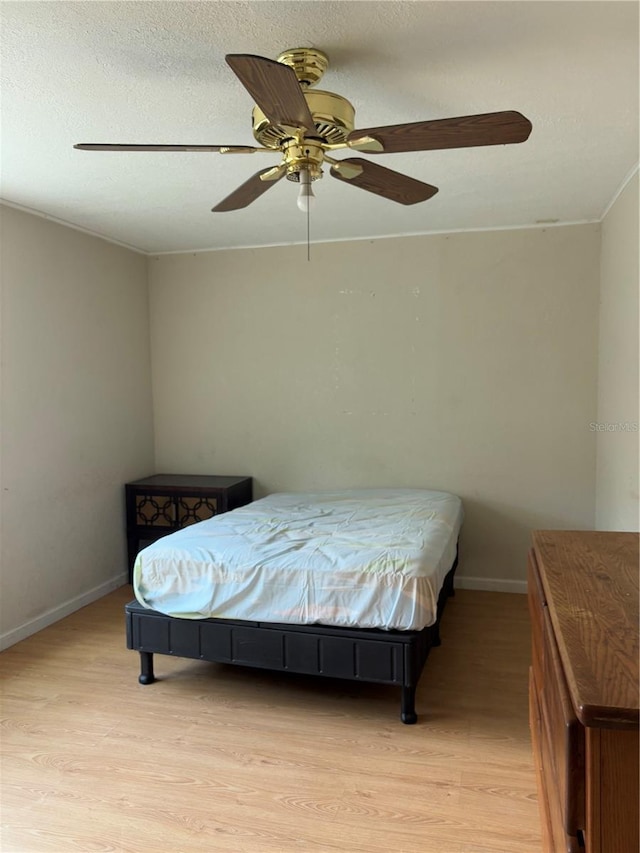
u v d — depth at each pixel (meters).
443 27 1.58
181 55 1.70
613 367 3.14
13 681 2.69
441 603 2.97
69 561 3.51
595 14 1.52
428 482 3.88
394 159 2.52
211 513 3.84
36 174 2.65
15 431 3.11
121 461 4.00
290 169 1.80
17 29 1.56
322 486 4.08
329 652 2.32
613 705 0.77
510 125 1.55
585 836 0.82
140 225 3.53
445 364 3.79
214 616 2.46
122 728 2.31
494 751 2.13
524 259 3.62
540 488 3.69
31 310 3.22
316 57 1.69
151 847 1.72
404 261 3.81
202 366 4.26
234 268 4.13
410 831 1.76
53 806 1.89
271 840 1.74
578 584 1.26
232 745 2.20
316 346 4.02
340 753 2.13
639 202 2.59
